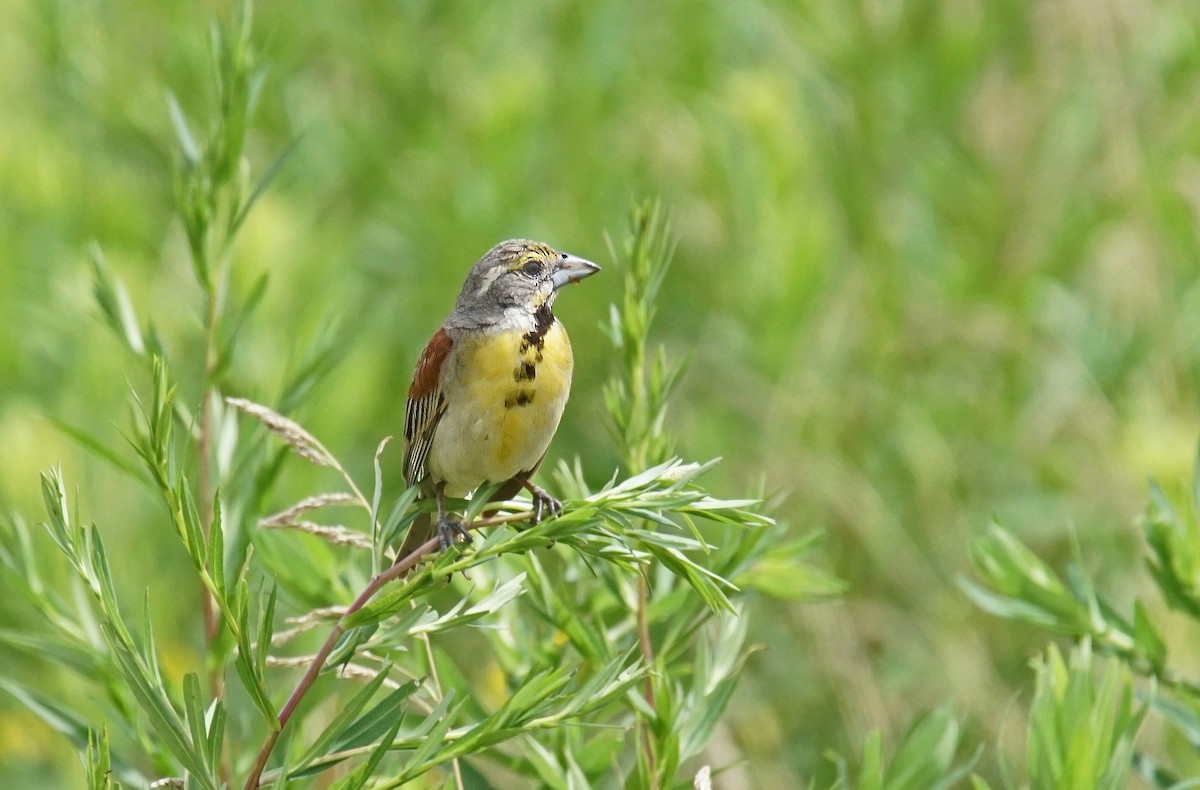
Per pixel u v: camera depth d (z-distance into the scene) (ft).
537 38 50.21
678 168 45.68
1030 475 43.09
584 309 44.37
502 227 44.06
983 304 44.24
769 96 43.83
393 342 44.42
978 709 37.29
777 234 42.37
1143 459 39.37
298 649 24.89
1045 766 19.85
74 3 49.62
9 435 34.58
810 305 42.09
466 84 48.39
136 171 48.08
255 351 36.40
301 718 21.83
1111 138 45.03
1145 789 30.48
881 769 21.80
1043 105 46.01
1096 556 40.96
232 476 24.00
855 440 43.47
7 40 49.90
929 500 41.98
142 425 23.90
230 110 24.72
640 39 51.19
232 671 27.66
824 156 46.39
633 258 21.89
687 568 17.06
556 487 36.17
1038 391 43.14
